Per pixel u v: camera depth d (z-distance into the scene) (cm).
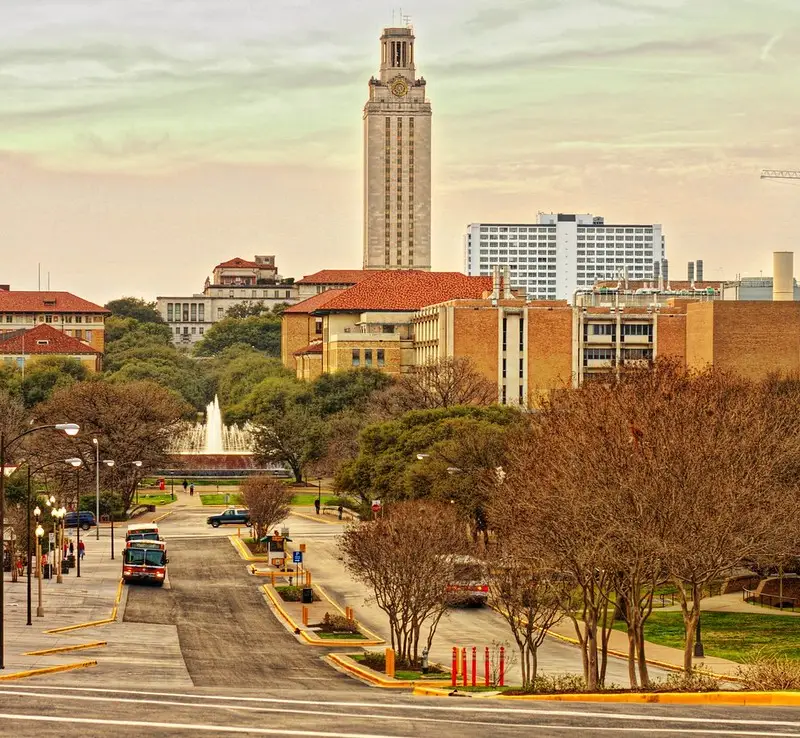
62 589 17062
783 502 13050
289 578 18938
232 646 13325
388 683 11156
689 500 10575
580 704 7575
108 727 6450
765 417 16775
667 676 11200
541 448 14075
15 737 6131
